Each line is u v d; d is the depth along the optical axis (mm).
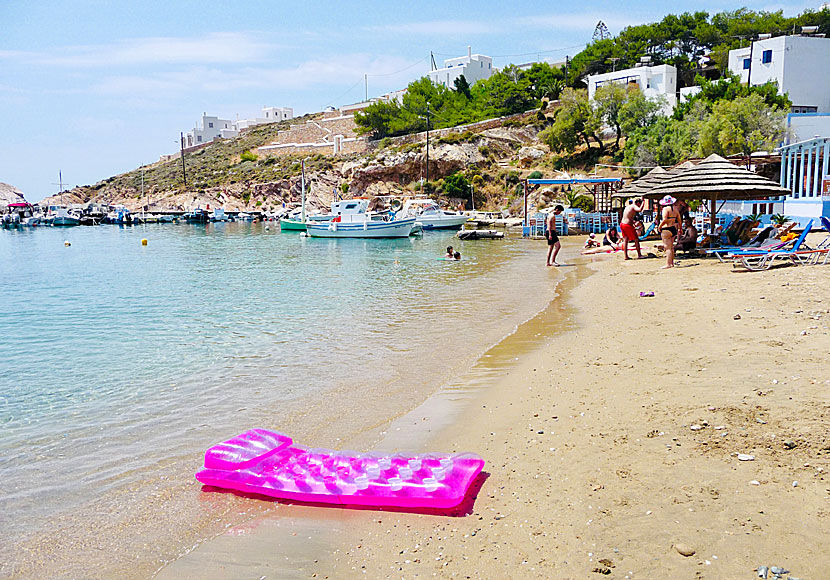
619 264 22062
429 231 57406
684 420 6160
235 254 38156
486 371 9398
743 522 4223
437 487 5094
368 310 15852
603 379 8094
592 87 80750
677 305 12672
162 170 132250
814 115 42312
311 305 17141
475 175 77188
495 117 94562
